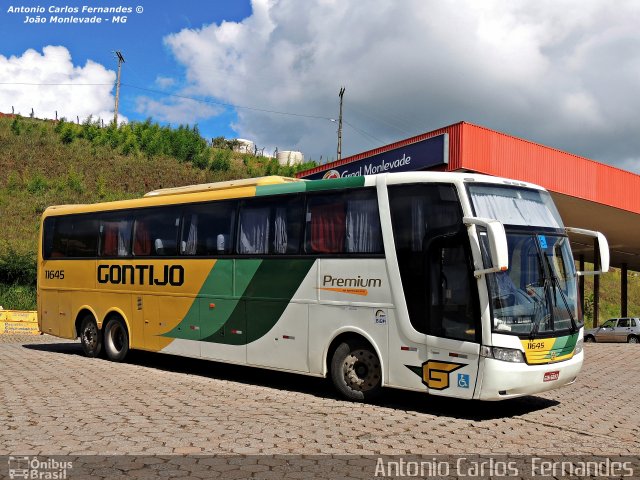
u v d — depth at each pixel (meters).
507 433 7.69
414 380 8.76
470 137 19.30
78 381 10.88
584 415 9.09
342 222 9.82
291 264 10.41
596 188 23.25
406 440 7.12
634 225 28.33
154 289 12.86
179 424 7.55
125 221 13.78
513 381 8.16
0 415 7.92
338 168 24.48
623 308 44.25
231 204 11.59
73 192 45.16
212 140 77.56
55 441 6.67
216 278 11.61
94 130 59.16
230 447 6.56
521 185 9.38
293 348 10.26
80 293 14.74
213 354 11.57
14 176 45.09
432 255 8.73
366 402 9.43
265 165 67.19
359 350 9.47
